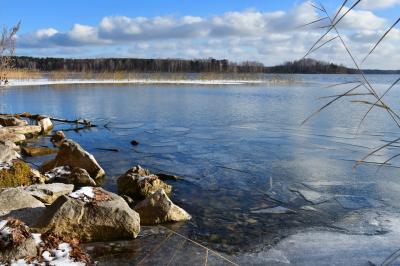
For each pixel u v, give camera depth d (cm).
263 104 1747
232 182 590
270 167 676
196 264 337
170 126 1141
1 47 1038
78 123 1170
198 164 699
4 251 300
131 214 387
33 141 919
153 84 3231
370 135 971
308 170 655
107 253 350
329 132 1022
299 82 4041
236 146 854
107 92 2327
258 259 350
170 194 533
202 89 2736
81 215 371
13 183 511
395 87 2780
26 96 2005
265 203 501
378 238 396
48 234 339
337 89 2777
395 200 511
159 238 387
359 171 647
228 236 399
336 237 399
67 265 305
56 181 562
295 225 430
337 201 508
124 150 814
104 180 597
